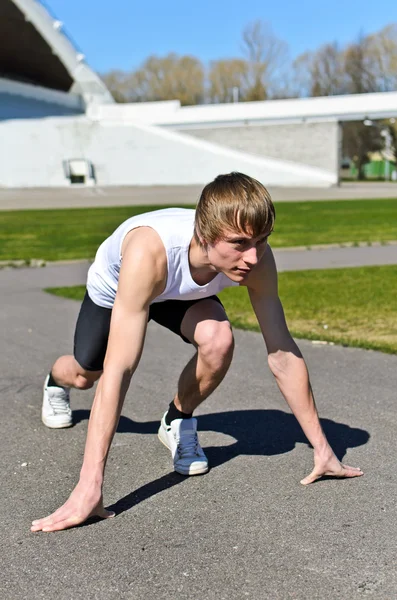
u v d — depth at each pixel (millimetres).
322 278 9273
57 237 15711
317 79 85125
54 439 3707
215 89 84938
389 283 8734
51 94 57938
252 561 2430
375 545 2520
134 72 91500
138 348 2646
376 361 5148
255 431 3781
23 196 35625
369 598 2189
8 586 2316
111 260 2914
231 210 2436
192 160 46531
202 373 3111
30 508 2893
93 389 4629
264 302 2990
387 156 83062
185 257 2680
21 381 4852
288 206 25766
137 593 2252
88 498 2670
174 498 2955
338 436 3646
